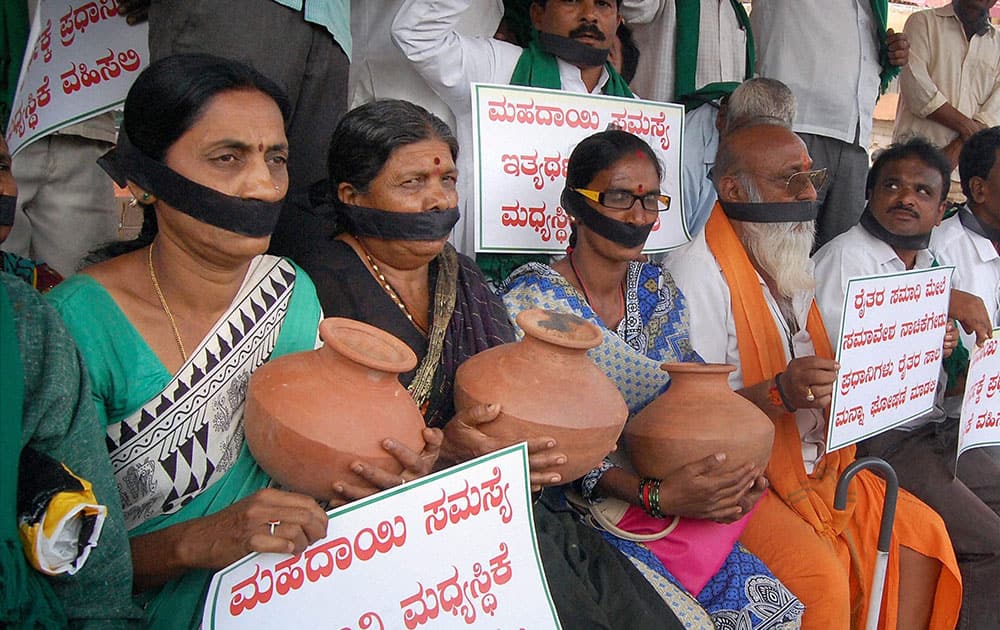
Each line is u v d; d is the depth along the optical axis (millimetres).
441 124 2236
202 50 2494
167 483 1785
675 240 3219
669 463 2352
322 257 2232
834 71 4434
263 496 1633
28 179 3268
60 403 1490
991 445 3520
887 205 3445
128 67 2824
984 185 3832
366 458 1704
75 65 2785
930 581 3084
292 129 2744
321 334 1761
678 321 2891
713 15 4211
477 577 1849
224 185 1705
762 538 2781
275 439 1704
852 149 4586
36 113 2775
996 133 3830
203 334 1847
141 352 1762
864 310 2861
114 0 2805
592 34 3297
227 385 1850
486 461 1868
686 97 4148
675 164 3238
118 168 1766
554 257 3145
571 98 3006
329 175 2229
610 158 2592
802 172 3031
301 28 2637
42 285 2531
